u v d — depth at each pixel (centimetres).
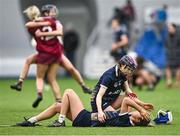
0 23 6900
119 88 2728
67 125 2809
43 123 2909
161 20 5572
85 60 6931
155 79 5281
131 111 2792
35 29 3650
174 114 3378
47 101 4244
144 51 5409
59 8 7256
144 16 6738
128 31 6425
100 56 6875
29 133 2592
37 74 3691
